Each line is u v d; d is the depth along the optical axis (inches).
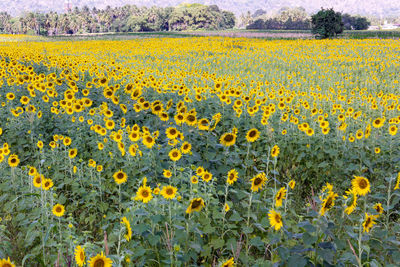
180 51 1082.1
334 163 237.0
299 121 313.0
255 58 919.7
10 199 175.9
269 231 136.2
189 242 127.9
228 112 309.0
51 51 1022.4
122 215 160.6
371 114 379.6
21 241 147.9
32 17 5831.7
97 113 276.5
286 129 275.7
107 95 296.8
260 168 248.4
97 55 946.1
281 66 792.9
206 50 1117.7
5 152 181.9
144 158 198.8
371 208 143.8
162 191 128.0
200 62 863.1
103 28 6737.2
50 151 230.2
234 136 176.2
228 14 6579.7
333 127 298.8
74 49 1113.4
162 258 124.0
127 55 981.8
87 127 271.4
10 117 285.7
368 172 235.6
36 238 153.9
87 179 194.9
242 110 312.7
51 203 150.9
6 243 137.9
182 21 5816.9
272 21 5022.1
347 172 228.1
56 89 384.2
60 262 122.0
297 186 231.5
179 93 352.2
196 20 5807.1
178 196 139.3
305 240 106.5
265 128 275.6
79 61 665.0
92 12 7096.5
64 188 209.6
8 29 6387.8
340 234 139.2
